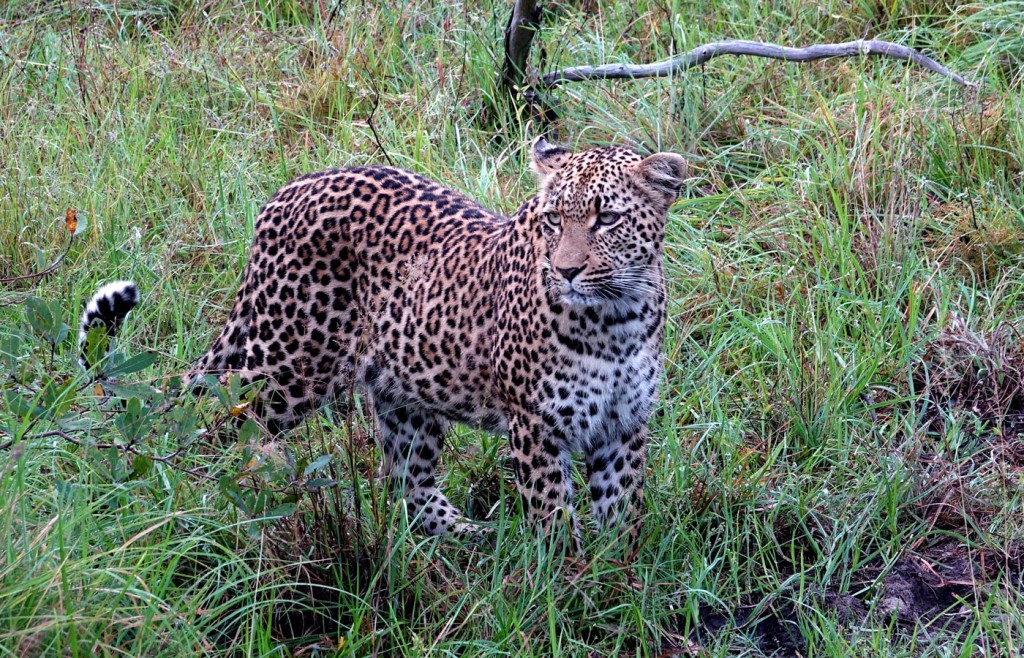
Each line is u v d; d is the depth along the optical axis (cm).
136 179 1084
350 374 819
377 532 719
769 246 1053
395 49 1273
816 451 850
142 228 1040
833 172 1068
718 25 1318
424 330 792
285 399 824
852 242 1018
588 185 716
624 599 731
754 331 938
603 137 1166
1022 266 1020
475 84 1239
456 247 791
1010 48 1212
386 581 725
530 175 1098
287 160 1127
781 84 1227
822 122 1134
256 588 670
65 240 994
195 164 1100
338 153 1122
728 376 944
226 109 1215
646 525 777
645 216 734
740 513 809
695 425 848
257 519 674
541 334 730
